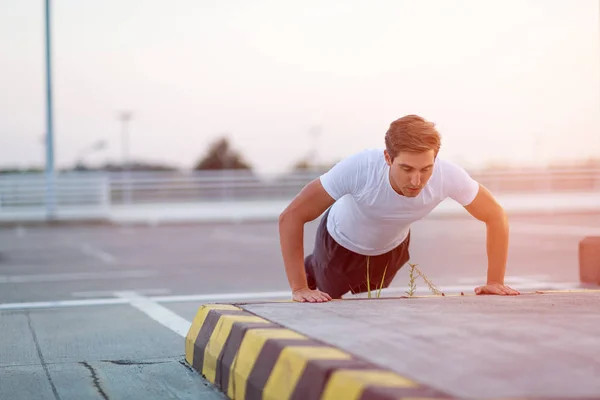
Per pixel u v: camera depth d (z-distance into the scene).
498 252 4.58
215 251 14.68
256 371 3.23
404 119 4.00
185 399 3.61
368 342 3.12
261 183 31.53
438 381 2.53
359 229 4.64
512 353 2.91
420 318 3.65
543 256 12.55
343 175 4.32
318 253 5.02
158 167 52.38
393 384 2.48
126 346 5.32
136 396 3.73
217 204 30.25
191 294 8.51
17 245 17.08
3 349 5.25
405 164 3.96
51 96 26.16
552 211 26.69
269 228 22.45
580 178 29.84
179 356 4.84
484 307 4.00
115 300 8.06
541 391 2.43
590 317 3.66
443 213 27.11
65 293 8.77
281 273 10.75
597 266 7.96
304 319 3.70
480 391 2.42
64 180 27.91
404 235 4.86
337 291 5.10
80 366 4.56
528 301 4.23
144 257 13.58
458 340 3.13
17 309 7.44
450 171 4.36
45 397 3.78
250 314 3.93
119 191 29.72
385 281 5.10
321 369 2.72
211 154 55.62
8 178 27.28
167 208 29.34
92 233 21.23
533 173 30.00
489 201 4.47
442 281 9.55
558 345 3.04
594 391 2.43
